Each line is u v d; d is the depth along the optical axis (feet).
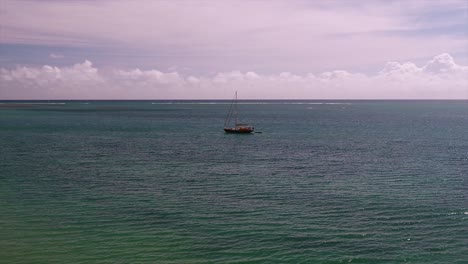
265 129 391.24
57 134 325.42
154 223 105.81
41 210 115.55
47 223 104.73
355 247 91.04
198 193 136.05
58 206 119.65
